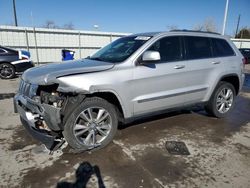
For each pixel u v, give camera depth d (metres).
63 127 3.05
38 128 3.18
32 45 16.12
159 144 3.62
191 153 3.36
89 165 2.98
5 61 9.80
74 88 2.97
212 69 4.46
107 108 3.34
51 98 2.93
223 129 4.34
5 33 15.00
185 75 4.07
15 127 4.23
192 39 4.29
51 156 3.17
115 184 2.61
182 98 4.15
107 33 19.05
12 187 2.53
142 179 2.71
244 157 3.28
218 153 3.38
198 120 4.80
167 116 4.97
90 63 3.59
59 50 17.34
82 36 18.09
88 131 3.26
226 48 4.84
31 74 3.37
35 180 2.66
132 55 3.55
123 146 3.53
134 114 3.65
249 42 31.11
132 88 3.48
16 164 2.97
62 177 2.72
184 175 2.81
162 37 3.90
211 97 4.70
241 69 4.99
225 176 2.81
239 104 6.37
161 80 3.77
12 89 7.86
